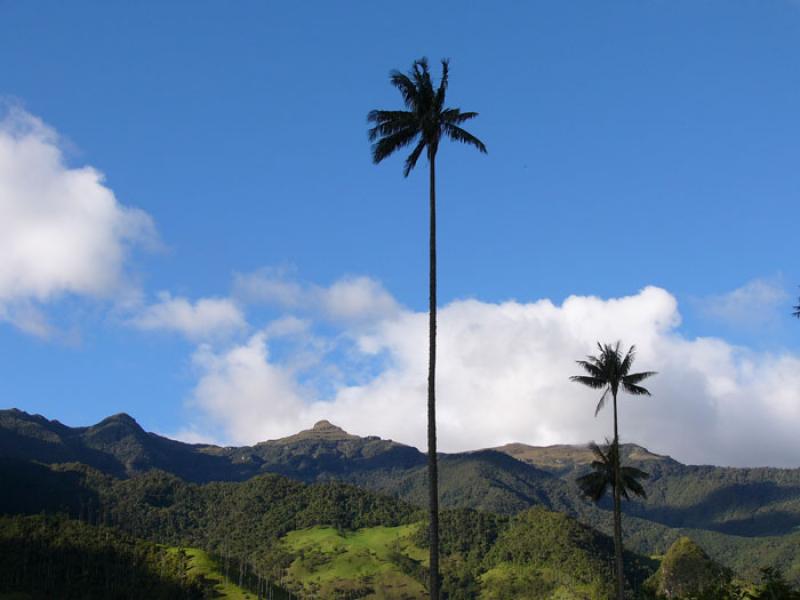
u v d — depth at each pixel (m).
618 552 77.62
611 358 79.12
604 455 78.88
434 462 47.81
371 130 52.22
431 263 51.22
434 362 49.62
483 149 52.22
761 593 81.56
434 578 45.72
